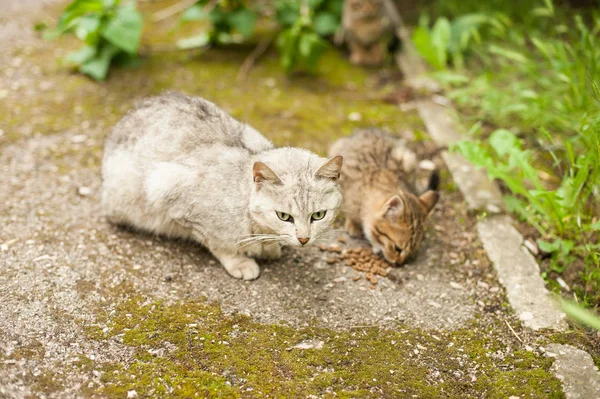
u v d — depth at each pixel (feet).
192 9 5.71
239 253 4.08
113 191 4.14
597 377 3.66
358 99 5.49
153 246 4.19
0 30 6.00
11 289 3.84
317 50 5.54
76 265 4.01
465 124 5.23
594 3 6.29
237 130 4.19
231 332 3.77
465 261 4.26
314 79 5.69
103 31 5.24
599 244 4.21
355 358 3.71
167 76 5.55
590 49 4.76
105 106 5.19
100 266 4.03
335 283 4.09
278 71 5.75
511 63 5.71
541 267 4.23
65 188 4.50
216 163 3.96
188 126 4.09
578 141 4.74
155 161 4.05
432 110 5.38
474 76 5.68
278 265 4.16
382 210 4.19
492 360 3.75
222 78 5.59
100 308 3.82
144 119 4.16
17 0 6.67
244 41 6.09
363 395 3.56
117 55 5.58
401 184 4.47
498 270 4.18
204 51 5.91
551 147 4.63
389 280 4.14
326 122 5.18
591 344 3.82
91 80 5.44
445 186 4.73
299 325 3.84
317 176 3.84
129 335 3.71
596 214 4.46
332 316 3.91
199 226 3.99
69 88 5.33
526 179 4.71
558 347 3.79
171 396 3.49
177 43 5.99
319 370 3.65
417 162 4.74
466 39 5.60
